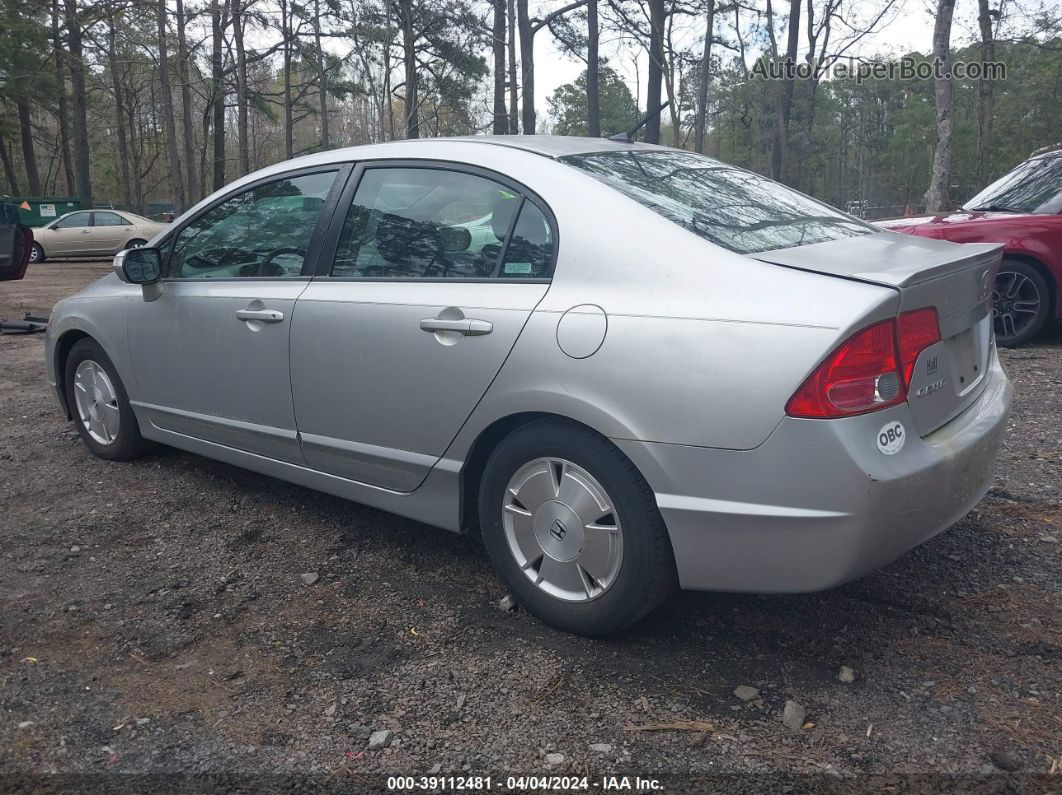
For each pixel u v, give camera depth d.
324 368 3.53
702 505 2.57
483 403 3.02
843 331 2.38
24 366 7.85
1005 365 6.71
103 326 4.68
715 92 38.28
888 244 3.01
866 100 65.75
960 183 52.19
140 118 52.47
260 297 3.79
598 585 2.88
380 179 3.56
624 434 2.66
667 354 2.59
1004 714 2.53
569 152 3.28
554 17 22.62
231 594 3.38
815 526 2.45
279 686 2.76
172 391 4.34
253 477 4.65
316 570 3.58
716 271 2.64
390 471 3.41
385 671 2.83
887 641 2.93
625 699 2.64
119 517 4.15
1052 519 3.83
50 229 23.39
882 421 2.47
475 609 3.22
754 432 2.47
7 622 3.16
